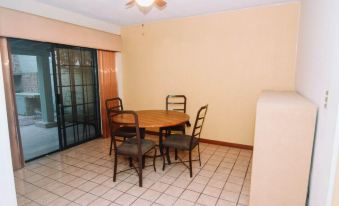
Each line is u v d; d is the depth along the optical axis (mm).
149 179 2711
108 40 4309
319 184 1536
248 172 2885
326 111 1460
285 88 3303
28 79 6012
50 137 4551
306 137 1707
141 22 4297
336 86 1271
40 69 5152
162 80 4352
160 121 2848
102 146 3967
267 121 1789
